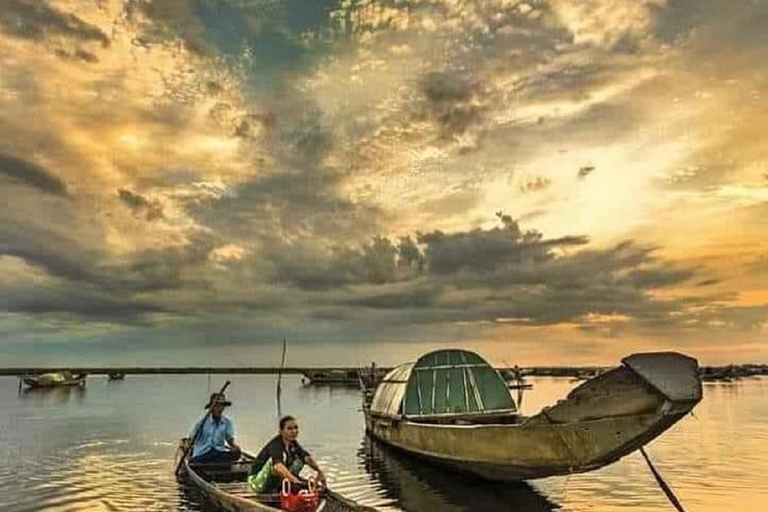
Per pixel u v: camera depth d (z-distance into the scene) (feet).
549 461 50.60
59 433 109.40
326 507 40.50
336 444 93.56
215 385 423.23
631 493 56.85
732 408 155.53
